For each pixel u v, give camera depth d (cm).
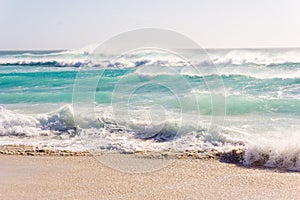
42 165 613
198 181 527
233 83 1403
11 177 559
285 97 1166
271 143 626
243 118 920
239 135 752
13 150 712
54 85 1606
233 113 970
